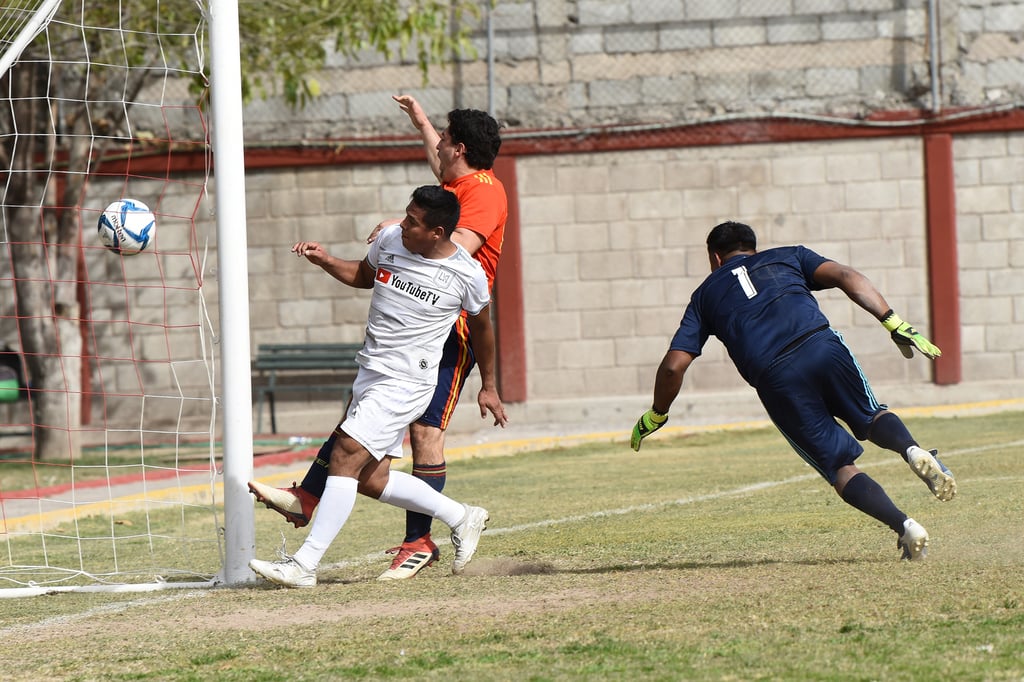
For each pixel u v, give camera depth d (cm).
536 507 3031
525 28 5922
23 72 4841
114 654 1506
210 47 2070
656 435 5162
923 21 5856
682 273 5922
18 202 4928
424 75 5169
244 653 1460
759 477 3422
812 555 1980
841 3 5872
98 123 5344
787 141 5888
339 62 5925
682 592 1670
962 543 1983
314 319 5981
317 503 2053
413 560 2033
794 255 1908
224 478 2091
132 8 4656
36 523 3225
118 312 5966
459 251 1916
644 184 5925
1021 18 5859
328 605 1769
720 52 5900
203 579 2184
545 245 5941
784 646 1317
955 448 3950
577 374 5959
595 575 1912
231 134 2067
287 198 5953
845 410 1852
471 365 2084
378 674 1312
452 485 3700
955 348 5878
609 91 5928
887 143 5869
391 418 1931
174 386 5969
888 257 5891
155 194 5931
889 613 1442
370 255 1958
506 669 1297
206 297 5981
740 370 1894
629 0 5903
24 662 1492
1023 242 5872
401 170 5931
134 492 3822
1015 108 5803
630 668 1266
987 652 1245
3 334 5812
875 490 1841
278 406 6006
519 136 5900
